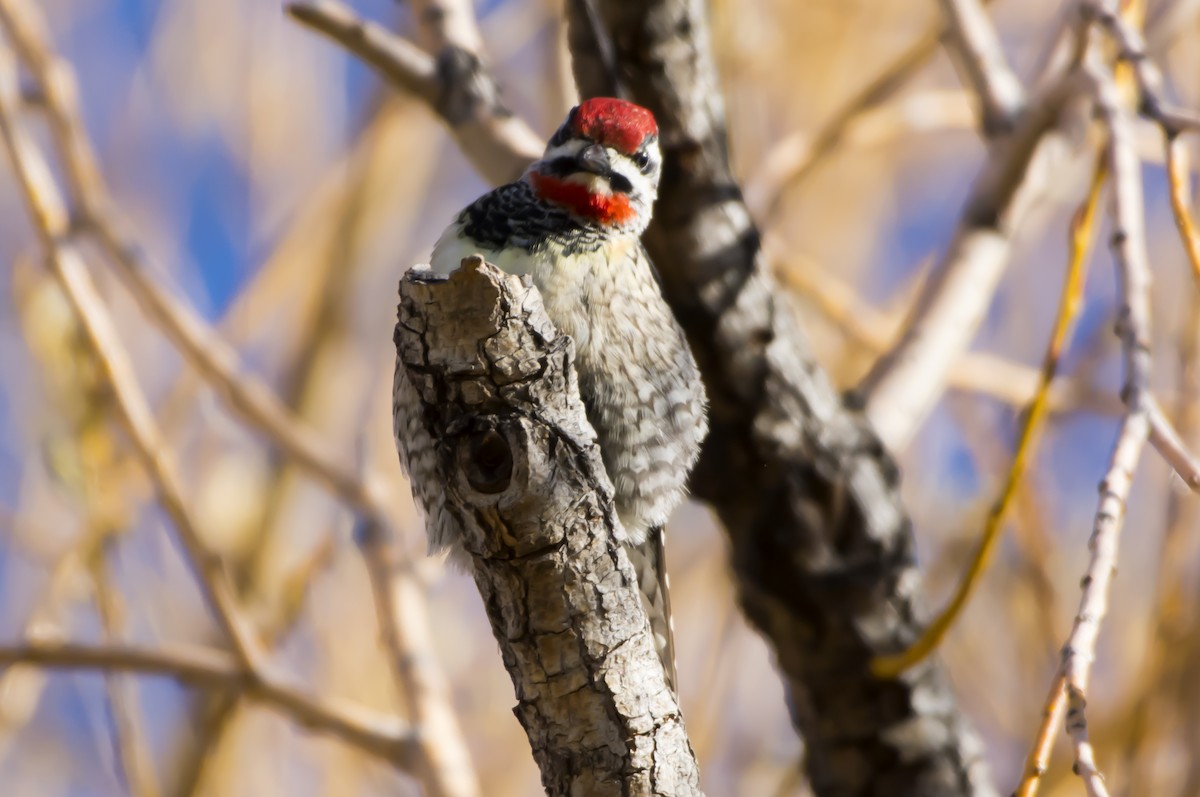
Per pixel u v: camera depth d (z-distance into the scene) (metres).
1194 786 8.88
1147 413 4.93
